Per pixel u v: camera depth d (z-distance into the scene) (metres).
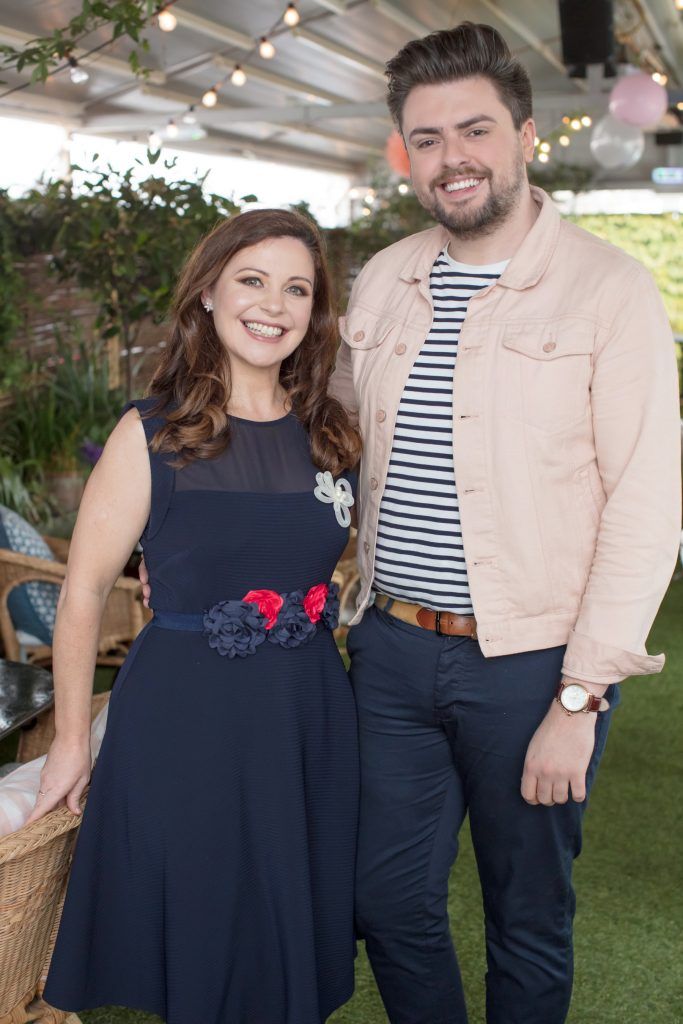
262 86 10.98
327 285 2.01
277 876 1.85
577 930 2.77
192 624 1.86
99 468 1.85
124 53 8.97
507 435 1.83
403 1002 2.09
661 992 2.52
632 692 4.56
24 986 1.87
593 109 11.54
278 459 1.93
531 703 1.88
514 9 9.54
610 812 3.45
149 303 5.57
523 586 1.85
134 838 1.81
